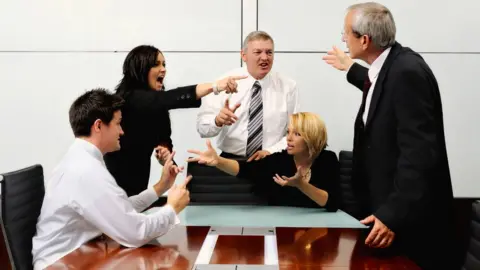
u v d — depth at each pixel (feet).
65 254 6.98
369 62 8.16
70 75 14.84
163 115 9.78
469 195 14.87
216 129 11.04
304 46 14.67
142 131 9.32
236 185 9.98
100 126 7.35
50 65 14.84
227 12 14.66
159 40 14.76
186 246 6.59
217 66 14.80
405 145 7.23
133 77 9.56
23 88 14.87
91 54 14.78
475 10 14.60
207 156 9.15
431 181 7.14
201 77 14.83
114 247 6.63
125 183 9.41
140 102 9.20
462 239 14.25
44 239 7.10
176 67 14.82
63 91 14.85
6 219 7.71
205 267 5.77
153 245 6.65
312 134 9.11
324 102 14.79
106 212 6.75
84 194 6.84
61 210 7.00
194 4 14.67
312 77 14.74
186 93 9.20
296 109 11.76
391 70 7.59
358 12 7.85
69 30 14.75
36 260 7.10
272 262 5.93
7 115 14.90
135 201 8.35
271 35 14.67
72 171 7.00
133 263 5.96
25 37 14.79
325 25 14.61
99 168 7.03
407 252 7.25
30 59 14.82
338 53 9.91
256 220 7.97
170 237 7.00
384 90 7.61
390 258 6.12
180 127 14.85
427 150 7.12
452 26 14.64
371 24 7.69
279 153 9.65
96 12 14.71
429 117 7.23
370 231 7.28
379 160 7.68
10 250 7.76
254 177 9.48
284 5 14.60
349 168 12.03
